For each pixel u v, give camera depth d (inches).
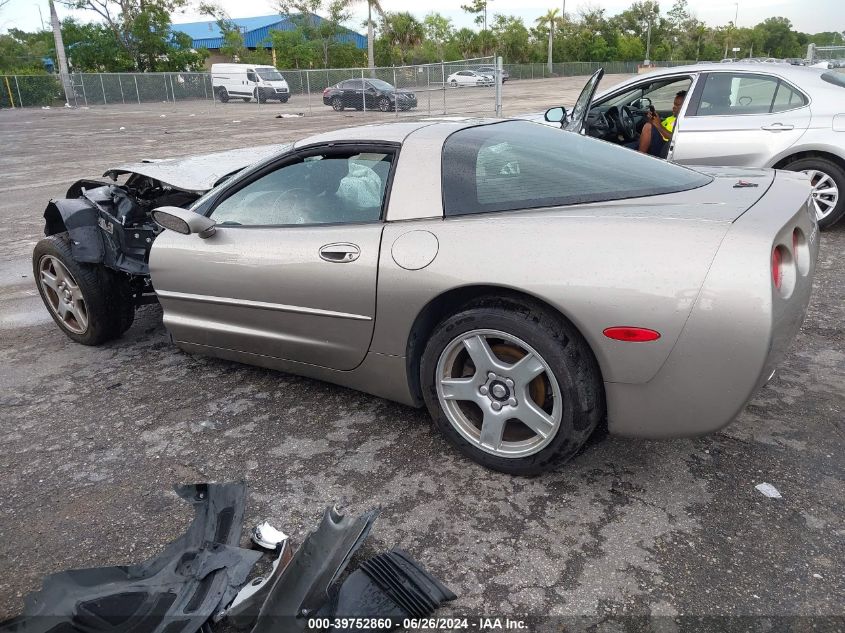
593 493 104.9
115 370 160.9
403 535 97.6
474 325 104.1
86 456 123.6
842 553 89.8
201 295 138.9
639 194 109.0
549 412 105.2
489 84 891.4
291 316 126.4
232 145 649.0
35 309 208.8
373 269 113.2
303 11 2069.4
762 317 86.5
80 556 97.4
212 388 148.7
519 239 100.8
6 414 141.0
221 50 2097.7
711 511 99.3
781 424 122.4
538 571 89.4
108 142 718.5
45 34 2433.6
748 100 240.1
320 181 127.0
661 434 98.1
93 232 160.2
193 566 91.4
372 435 125.5
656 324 90.7
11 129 940.6
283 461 118.5
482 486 108.0
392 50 2186.3
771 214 95.3
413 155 117.3
